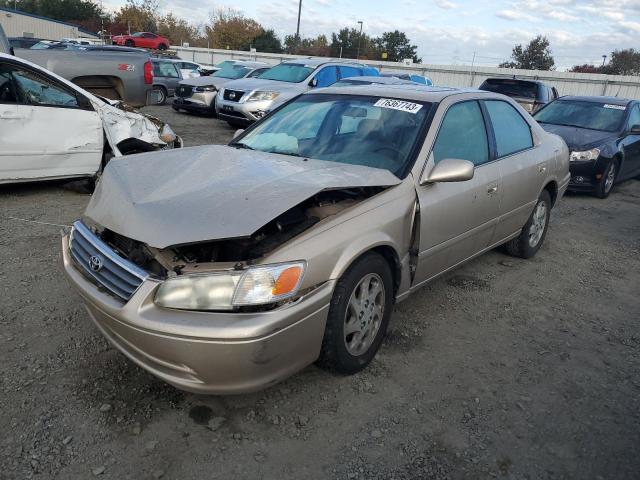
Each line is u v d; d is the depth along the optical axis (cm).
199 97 1466
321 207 300
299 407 274
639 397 304
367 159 344
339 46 6975
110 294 256
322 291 258
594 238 633
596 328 390
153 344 234
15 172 573
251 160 320
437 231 345
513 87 1394
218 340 227
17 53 744
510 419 276
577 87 3052
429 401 287
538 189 487
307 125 388
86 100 613
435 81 3475
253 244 262
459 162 325
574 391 306
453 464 242
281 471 232
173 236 235
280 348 242
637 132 889
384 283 306
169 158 324
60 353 306
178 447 242
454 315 394
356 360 296
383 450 248
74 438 242
